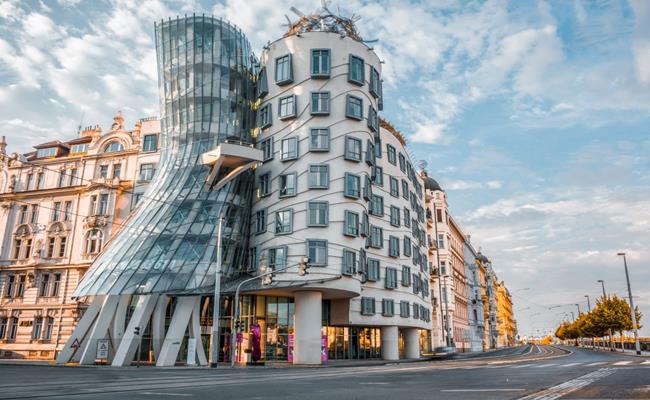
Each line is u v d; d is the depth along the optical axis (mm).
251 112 49531
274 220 42000
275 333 43406
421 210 68250
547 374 18922
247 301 43312
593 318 79875
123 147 56625
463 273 96312
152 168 54125
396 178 56312
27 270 54219
